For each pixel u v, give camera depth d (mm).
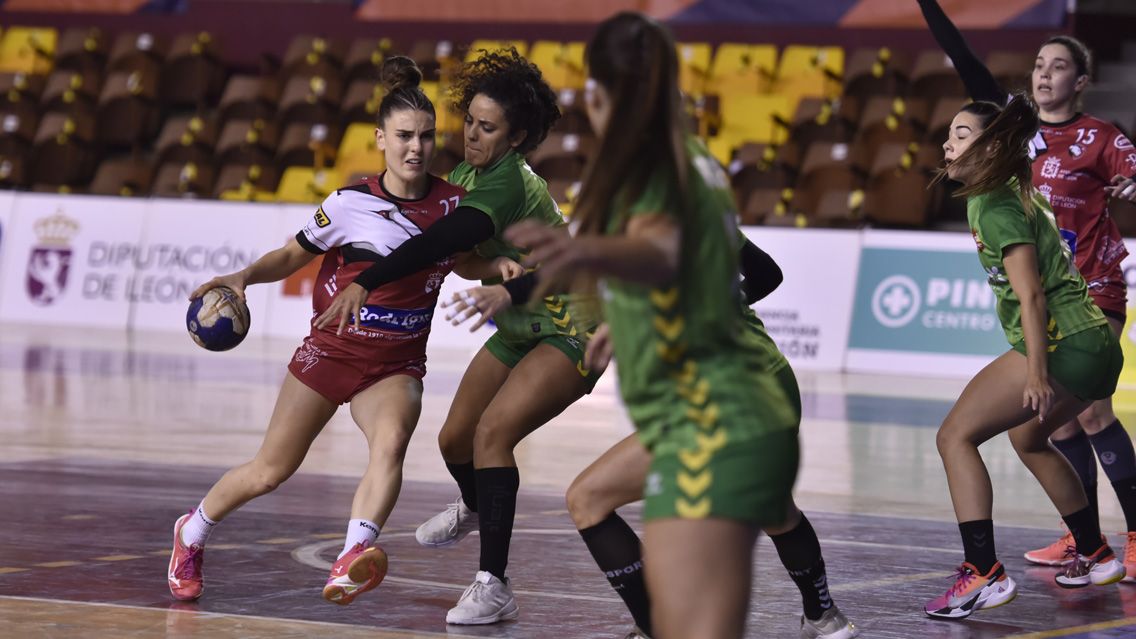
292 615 11039
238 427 22453
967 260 33656
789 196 37531
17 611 10883
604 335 7652
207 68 46062
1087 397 12242
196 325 11203
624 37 6727
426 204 11227
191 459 19219
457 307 9688
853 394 29625
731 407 6766
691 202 6637
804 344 34781
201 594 11609
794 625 11219
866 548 14656
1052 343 12055
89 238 40781
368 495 10672
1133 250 31797
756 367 6973
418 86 11414
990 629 11320
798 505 17234
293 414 11156
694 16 43938
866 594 12508
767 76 41594
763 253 10289
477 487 11141
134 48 46125
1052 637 11062
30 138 44688
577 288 7477
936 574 13422
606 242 6246
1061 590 13039
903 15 42000
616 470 9719
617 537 9820
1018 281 11438
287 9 47438
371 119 42906
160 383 28094
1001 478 20078
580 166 39562
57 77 45531
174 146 43438
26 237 41375
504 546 11094
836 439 23172
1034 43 40438
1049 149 14617
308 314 38875
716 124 39969
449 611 11164
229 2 47906
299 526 14977
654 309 6738
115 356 32719
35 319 40906
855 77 40250
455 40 45906
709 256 6703
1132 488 13891
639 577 9812
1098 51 40875
